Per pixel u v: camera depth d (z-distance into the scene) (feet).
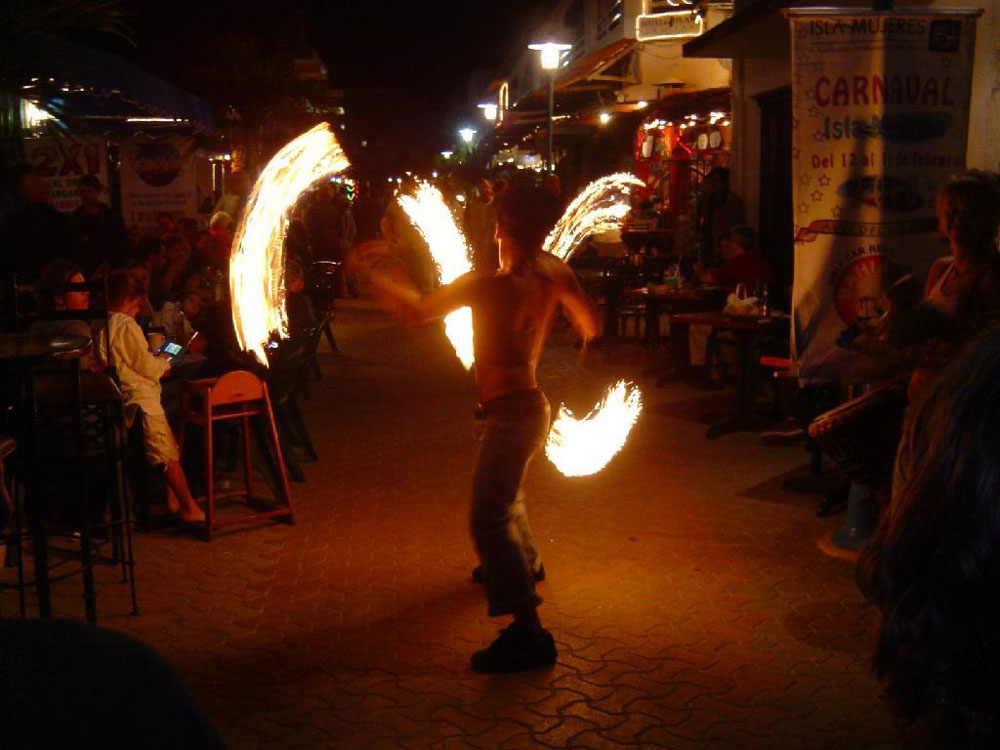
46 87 19.33
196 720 3.22
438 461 24.97
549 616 15.53
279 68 58.29
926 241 17.84
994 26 22.63
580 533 19.39
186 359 23.35
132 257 31.99
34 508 12.88
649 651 14.29
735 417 27.32
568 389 33.55
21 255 24.79
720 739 11.91
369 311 58.39
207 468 19.33
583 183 76.84
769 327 26.96
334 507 21.36
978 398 4.22
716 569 17.47
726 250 33.09
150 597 16.48
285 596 16.51
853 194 17.72
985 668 4.35
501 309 13.70
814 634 14.85
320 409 31.37
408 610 15.88
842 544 18.10
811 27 17.39
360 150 115.65
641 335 45.65
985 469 4.17
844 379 18.13
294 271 24.89
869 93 17.47
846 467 16.62
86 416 16.06
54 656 3.12
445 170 114.73
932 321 12.89
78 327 18.76
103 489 19.31
